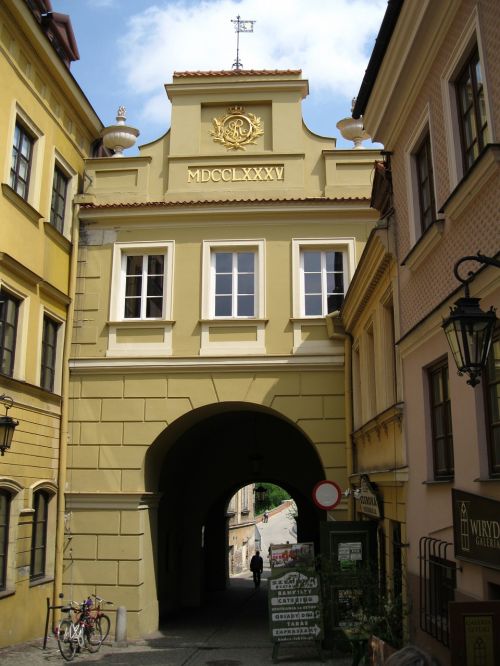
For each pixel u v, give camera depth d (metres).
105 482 14.91
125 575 14.42
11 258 12.59
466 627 5.19
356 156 16.31
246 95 16.83
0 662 11.26
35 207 14.02
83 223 16.19
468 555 6.65
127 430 15.12
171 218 16.05
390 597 9.77
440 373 8.18
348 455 14.51
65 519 14.70
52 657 11.91
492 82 6.43
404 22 8.33
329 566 11.70
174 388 15.27
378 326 11.43
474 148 7.21
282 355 15.24
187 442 19.12
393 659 2.58
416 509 8.85
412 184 9.27
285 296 15.59
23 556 12.88
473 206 6.83
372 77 9.70
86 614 12.80
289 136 16.58
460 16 7.32
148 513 15.24
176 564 20.86
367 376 12.99
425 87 8.59
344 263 15.92
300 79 16.73
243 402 15.18
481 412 6.63
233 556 42.75
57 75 14.75
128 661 11.88
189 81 16.92
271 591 11.67
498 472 6.36
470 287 6.70
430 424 8.45
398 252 9.85
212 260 16.02
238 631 15.88
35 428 13.74
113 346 15.51
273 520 57.16
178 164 16.53
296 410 15.09
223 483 21.73
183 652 12.84
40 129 14.32
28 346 13.52
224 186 16.36
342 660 11.41
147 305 15.89
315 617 11.55
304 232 15.90
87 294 15.80
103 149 18.36
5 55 12.87
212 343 15.42
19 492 12.77
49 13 14.96
